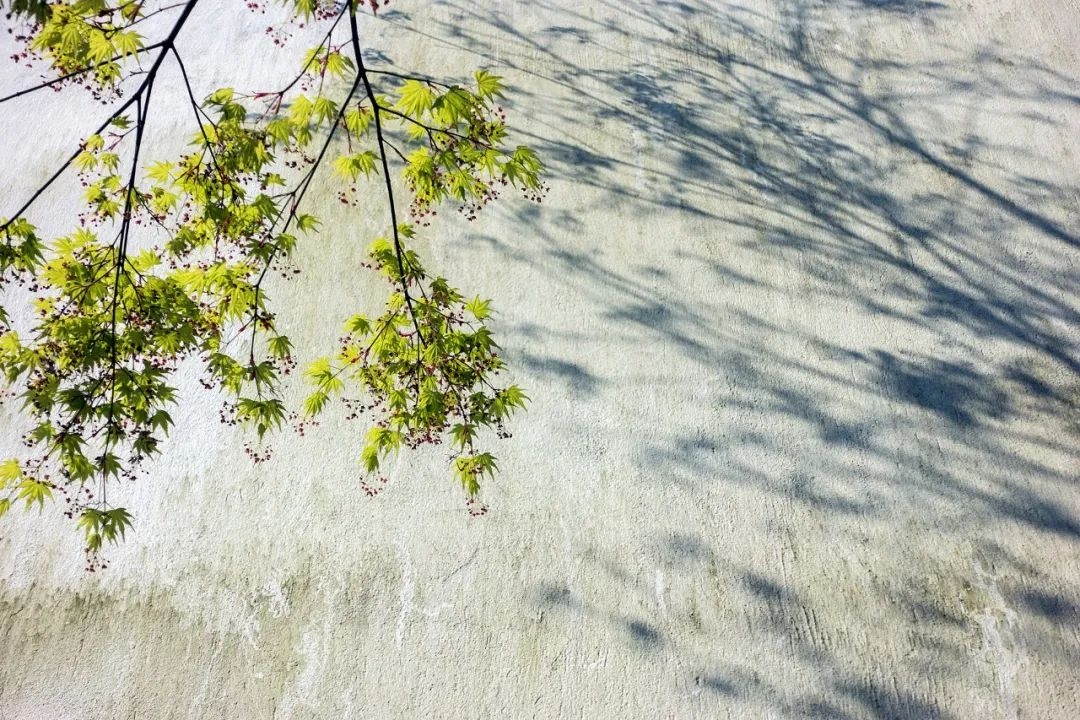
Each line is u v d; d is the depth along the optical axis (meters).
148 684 3.50
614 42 5.20
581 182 4.70
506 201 4.66
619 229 4.54
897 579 3.53
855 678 3.33
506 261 4.46
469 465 3.23
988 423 3.89
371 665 3.46
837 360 4.10
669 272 4.39
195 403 4.16
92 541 2.88
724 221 4.54
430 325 3.24
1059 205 4.48
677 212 4.57
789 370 4.08
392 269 3.29
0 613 3.72
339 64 2.98
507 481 3.83
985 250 4.38
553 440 3.92
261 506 3.85
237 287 3.17
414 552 3.69
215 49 5.39
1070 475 3.74
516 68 5.12
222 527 3.82
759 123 4.87
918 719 3.24
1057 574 3.51
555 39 5.23
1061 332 4.12
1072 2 5.15
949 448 3.83
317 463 3.94
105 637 3.62
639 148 4.80
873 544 3.61
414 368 3.16
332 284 4.43
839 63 5.08
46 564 3.82
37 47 2.87
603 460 3.87
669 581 3.56
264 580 3.68
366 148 4.87
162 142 5.04
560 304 4.32
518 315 4.30
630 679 3.37
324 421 4.04
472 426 3.24
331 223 4.62
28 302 4.53
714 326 4.22
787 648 3.40
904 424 3.90
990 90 4.89
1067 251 4.34
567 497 3.78
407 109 2.95
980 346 4.11
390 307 3.70
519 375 4.11
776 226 4.51
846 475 3.78
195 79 5.28
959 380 4.01
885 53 5.09
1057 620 3.41
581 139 4.85
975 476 3.75
